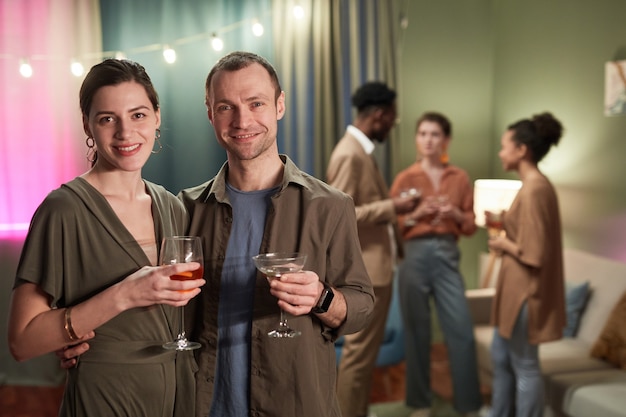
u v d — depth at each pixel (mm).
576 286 3570
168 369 1492
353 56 4340
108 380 1425
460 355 3459
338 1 4289
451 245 3449
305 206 1539
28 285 1408
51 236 1390
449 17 4637
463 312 3434
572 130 4055
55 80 3900
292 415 1502
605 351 3199
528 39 4379
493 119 4797
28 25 3852
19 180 3902
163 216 1546
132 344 1438
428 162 3566
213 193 1592
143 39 4023
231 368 1525
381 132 3234
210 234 1581
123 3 3980
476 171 4820
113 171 1490
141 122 1451
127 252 1450
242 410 1520
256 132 1505
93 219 1436
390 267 3238
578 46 3961
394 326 3832
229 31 4121
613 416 2678
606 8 3734
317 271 1537
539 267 2840
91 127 1449
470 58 4715
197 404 1529
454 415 3482
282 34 4199
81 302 1426
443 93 4672
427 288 3473
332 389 1608
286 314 1498
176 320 1535
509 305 2934
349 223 1575
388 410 3576
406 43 4547
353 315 1520
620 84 3633
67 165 3953
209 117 1595
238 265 1547
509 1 4543
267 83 1517
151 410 1464
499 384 3133
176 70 4051
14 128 3873
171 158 4066
